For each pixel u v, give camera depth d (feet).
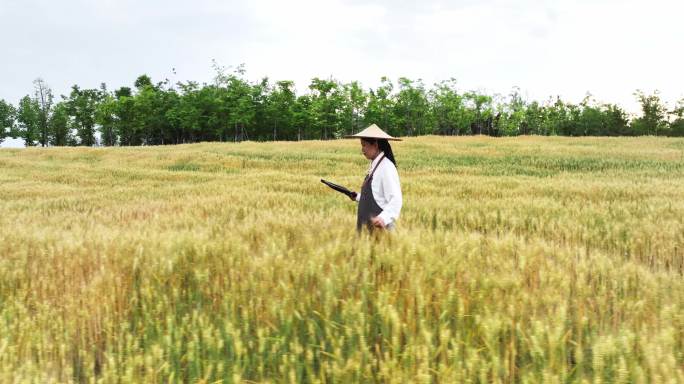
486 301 11.39
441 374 8.94
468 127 311.88
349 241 15.57
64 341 11.26
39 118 290.35
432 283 12.54
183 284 14.58
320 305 11.78
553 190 49.52
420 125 290.97
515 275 12.93
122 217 33.12
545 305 11.34
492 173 84.17
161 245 16.40
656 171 79.92
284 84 279.49
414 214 32.68
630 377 8.52
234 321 11.47
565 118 310.24
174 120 283.18
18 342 10.75
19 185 67.31
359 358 9.33
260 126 283.38
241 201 41.45
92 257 15.98
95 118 299.58
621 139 174.19
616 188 49.29
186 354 10.18
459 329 10.59
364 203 18.08
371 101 281.74
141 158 121.80
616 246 23.97
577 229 26.58
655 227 24.75
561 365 9.10
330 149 143.54
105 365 9.62
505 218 30.83
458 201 40.91
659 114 290.97
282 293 12.11
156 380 9.41
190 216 29.12
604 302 11.74
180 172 88.22
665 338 9.23
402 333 10.65
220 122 280.92
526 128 311.68
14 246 18.24
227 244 16.20
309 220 22.81
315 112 272.31
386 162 17.62
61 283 14.40
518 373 9.50
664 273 14.34
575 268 14.55
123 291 13.21
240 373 9.47
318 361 10.55
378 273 13.41
